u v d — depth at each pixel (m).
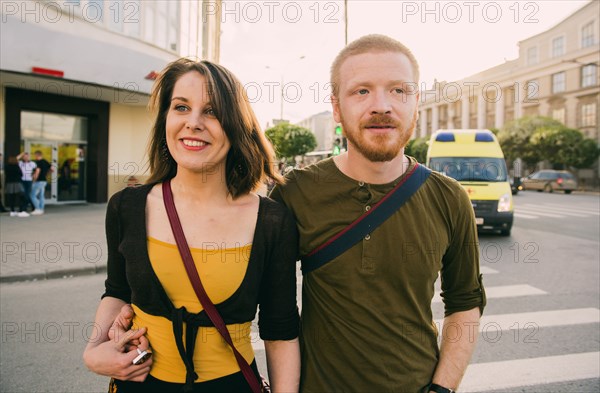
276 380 1.40
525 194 27.19
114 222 1.40
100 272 6.56
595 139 36.62
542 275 6.85
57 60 11.18
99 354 1.30
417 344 1.39
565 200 22.52
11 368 3.39
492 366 3.63
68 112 14.32
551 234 11.12
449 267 1.54
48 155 14.60
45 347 3.78
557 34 40.44
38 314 4.67
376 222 1.36
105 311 1.44
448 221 1.45
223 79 1.40
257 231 1.37
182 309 1.29
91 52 12.01
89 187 15.58
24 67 10.52
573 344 4.09
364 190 1.38
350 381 1.34
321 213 1.42
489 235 10.91
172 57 15.31
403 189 1.40
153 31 14.27
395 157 1.39
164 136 1.50
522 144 33.38
